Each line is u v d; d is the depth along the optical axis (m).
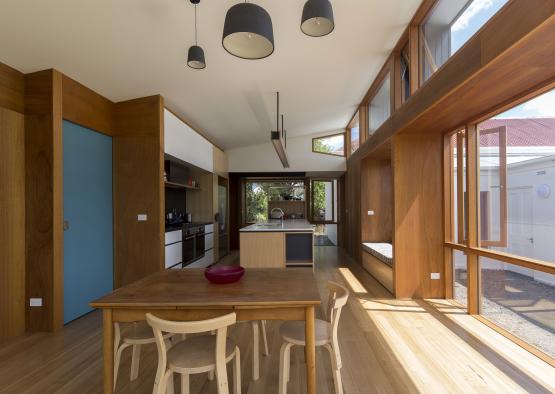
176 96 4.26
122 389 2.14
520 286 2.81
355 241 6.91
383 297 4.16
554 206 2.39
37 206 3.10
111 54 3.06
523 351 2.63
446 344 2.77
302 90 4.79
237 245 8.73
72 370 2.38
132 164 4.07
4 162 2.92
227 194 8.25
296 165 8.20
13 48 2.75
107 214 3.97
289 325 2.12
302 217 9.31
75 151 3.46
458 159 3.80
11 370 2.38
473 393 2.06
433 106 2.99
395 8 3.20
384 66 4.57
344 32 3.39
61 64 3.08
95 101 3.75
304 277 2.29
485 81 2.38
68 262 3.33
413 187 4.07
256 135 7.26
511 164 2.89
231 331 3.14
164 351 1.60
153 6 2.47
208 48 3.19
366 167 6.21
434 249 4.07
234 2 2.49
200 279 2.25
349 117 7.23
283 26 3.01
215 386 2.21
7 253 2.94
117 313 1.82
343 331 3.07
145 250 4.03
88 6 2.38
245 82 4.18
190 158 5.24
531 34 1.70
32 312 3.11
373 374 2.30
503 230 3.03
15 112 3.03
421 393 2.06
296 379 2.25
